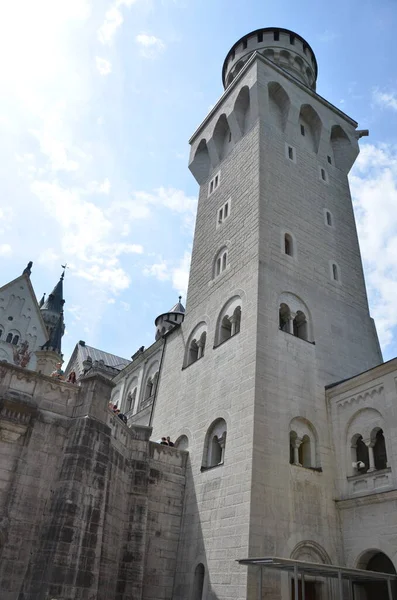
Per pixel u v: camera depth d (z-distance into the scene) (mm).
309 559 21766
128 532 22969
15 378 20281
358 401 25062
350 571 18156
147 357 46156
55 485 19094
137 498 24000
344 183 40375
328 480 24375
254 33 48938
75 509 18219
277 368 25969
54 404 20766
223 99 43500
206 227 39062
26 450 19188
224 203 37719
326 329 30188
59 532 17469
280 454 23406
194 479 26234
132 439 25719
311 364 27797
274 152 35938
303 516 22406
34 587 16641
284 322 28781
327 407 26859
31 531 18062
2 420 18891
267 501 21688
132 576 21797
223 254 34438
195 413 29172
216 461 26000
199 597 22547
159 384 36594
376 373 24312
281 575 20453
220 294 32312
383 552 20797
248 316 27812
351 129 43625
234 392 26016
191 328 34750
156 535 24734
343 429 25375
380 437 23750
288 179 35406
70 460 19297
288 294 29594
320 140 40375
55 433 20156
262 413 23938
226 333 30500
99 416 20984
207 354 30625
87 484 19078
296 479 23234
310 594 21438
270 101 39906
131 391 48000
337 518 23438
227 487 23234
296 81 41062
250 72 40031
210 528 23250
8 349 57938
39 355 33094
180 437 29812
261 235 30562
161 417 33656
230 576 20609
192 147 46625
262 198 32500
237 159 38375
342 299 32781
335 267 34062
